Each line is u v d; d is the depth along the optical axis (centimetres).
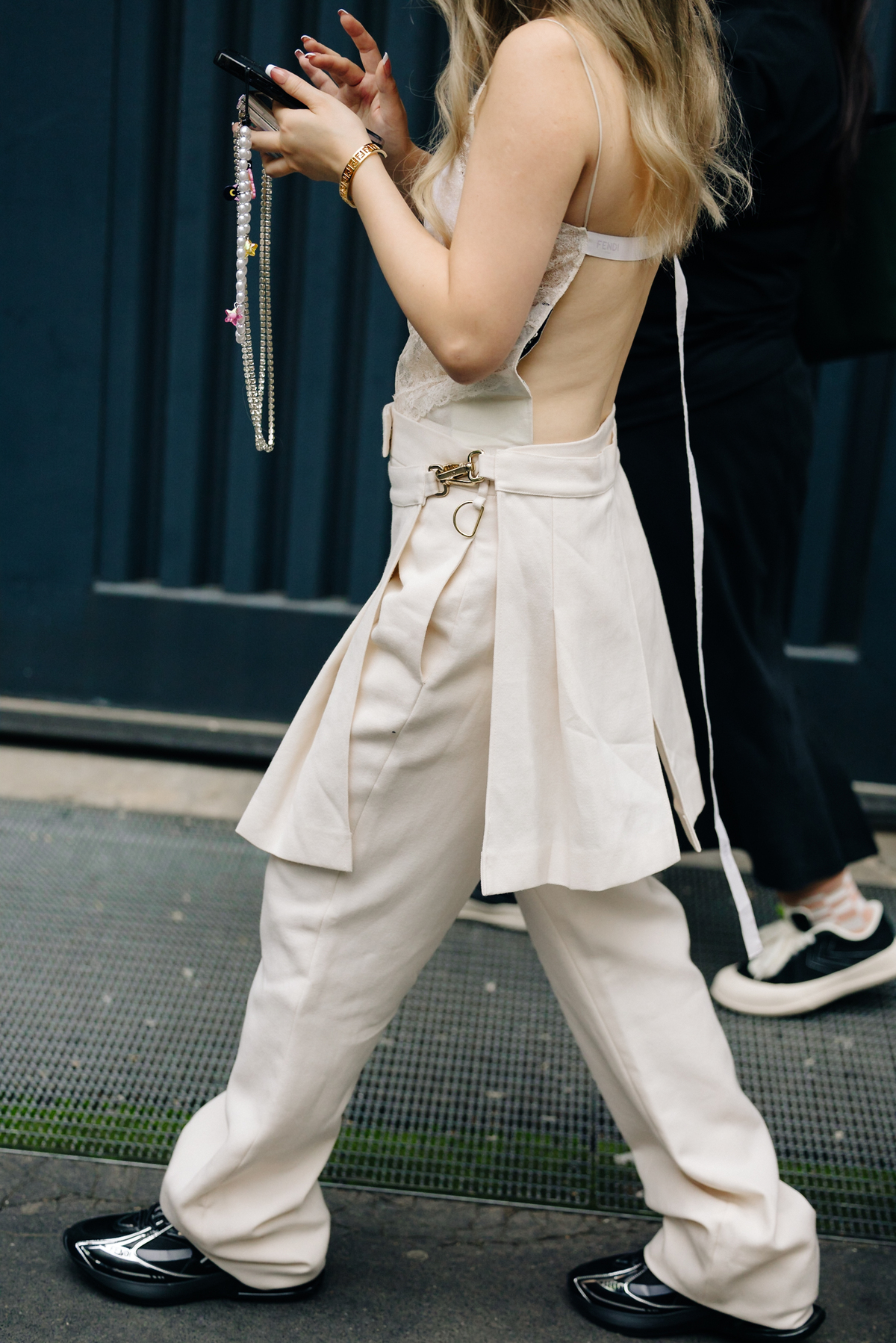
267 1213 151
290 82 132
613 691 136
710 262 205
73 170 306
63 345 317
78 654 337
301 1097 144
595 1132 204
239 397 318
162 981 236
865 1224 187
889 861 300
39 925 251
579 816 133
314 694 145
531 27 118
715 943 262
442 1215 184
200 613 330
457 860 143
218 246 310
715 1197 151
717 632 219
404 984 148
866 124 207
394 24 290
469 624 132
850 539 312
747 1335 158
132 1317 158
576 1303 166
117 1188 184
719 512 213
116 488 324
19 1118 197
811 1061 225
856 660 315
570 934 146
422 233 126
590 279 126
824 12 202
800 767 228
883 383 300
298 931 143
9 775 314
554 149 116
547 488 130
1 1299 160
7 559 332
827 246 221
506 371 126
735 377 209
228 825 300
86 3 295
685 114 129
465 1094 211
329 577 330
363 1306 164
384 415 140
